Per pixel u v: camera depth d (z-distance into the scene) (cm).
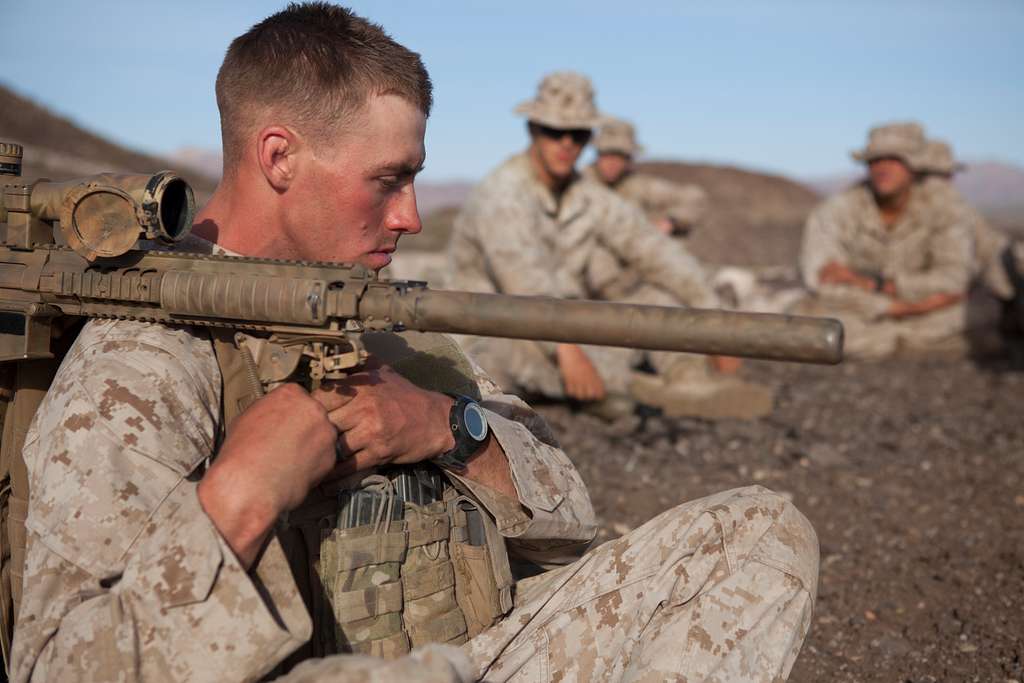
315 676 133
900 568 355
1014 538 383
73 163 2400
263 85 170
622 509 406
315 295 152
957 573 348
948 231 786
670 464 468
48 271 164
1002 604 321
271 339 160
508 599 186
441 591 176
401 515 174
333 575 166
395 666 133
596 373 514
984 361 770
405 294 152
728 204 2408
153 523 144
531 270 512
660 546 175
